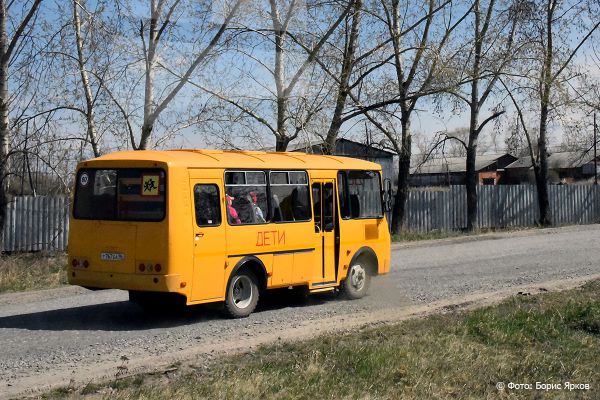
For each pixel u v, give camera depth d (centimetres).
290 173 1372
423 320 1191
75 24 2044
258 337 1093
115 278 1180
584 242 2769
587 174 5875
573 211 3950
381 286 1662
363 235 1520
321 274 1424
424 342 1012
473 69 2505
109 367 906
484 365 922
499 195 3628
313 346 988
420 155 3694
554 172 5981
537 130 3716
